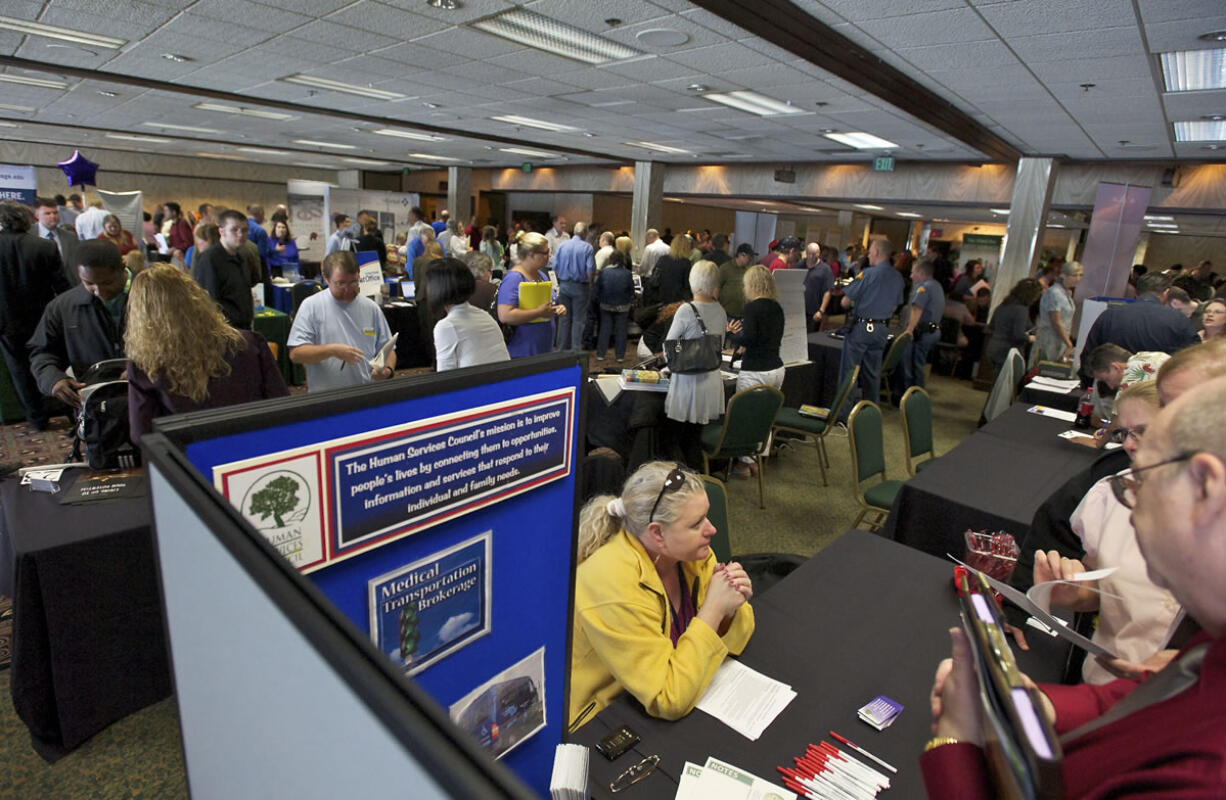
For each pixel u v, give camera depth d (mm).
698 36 4082
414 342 6043
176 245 7496
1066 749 491
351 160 15258
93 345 2480
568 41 4520
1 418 3961
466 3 3816
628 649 1176
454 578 550
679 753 1077
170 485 343
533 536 612
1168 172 7227
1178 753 403
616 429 3572
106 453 1915
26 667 1600
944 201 8930
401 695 207
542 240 3750
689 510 1262
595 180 13367
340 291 2723
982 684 516
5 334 3596
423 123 8797
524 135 9516
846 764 1058
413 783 199
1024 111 5379
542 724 674
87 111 8797
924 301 5539
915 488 2363
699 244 10672
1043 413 3402
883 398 6020
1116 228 6312
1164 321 3617
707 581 1470
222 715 343
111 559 1662
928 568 1703
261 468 409
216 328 1771
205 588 325
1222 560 407
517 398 557
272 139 11633
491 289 5074
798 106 5977
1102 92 4555
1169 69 3963
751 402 3316
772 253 7211
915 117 5695
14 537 1601
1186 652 474
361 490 465
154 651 1800
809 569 1677
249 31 4645
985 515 2189
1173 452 442
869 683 1267
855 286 4918
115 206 6543
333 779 244
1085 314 5148
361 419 451
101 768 1681
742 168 10992
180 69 5965
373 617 495
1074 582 1130
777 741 1108
